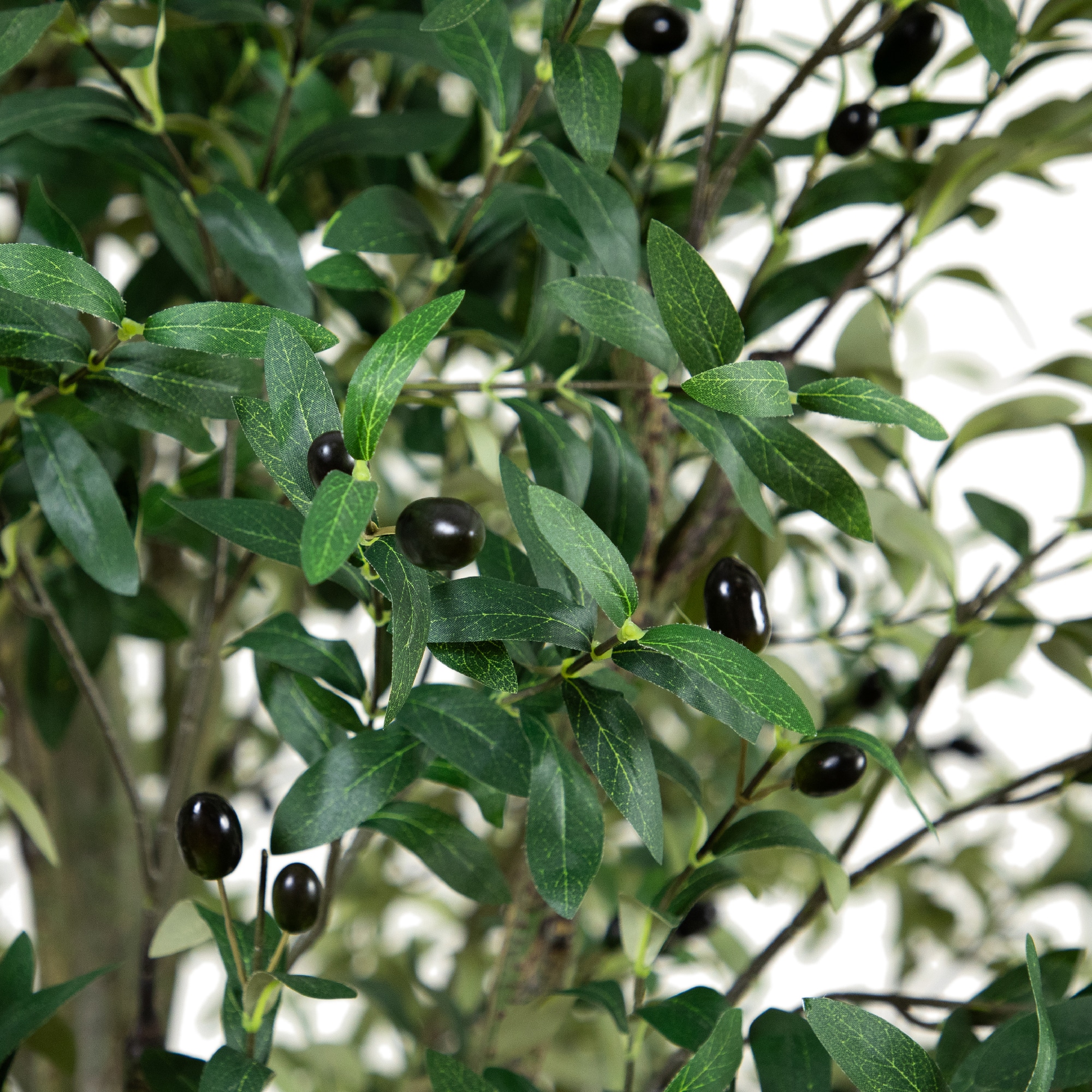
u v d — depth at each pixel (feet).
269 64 2.60
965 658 3.33
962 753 3.16
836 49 2.00
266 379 1.24
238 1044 1.68
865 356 2.29
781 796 3.23
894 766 1.55
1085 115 2.15
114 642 3.24
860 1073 1.39
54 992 1.84
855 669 2.96
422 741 1.63
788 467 1.55
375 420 1.14
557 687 1.66
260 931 1.62
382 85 3.18
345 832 1.61
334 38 2.26
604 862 3.17
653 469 2.19
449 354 2.56
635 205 2.27
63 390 1.66
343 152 2.24
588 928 3.15
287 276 1.99
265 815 3.64
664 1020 1.76
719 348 1.43
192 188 2.11
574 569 1.24
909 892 3.66
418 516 1.12
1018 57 2.30
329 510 1.04
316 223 2.93
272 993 1.66
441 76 3.23
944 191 2.24
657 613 2.27
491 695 1.68
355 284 1.98
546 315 1.94
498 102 1.94
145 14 2.52
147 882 2.23
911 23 2.06
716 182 2.14
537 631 1.34
